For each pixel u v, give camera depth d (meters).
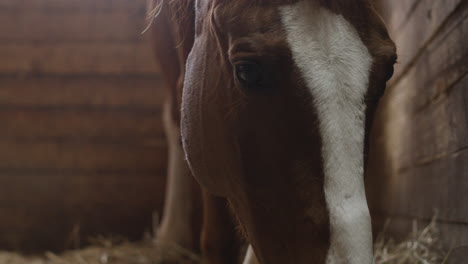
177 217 3.55
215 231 2.18
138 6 4.37
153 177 4.36
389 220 2.78
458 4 1.68
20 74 4.45
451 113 1.79
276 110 1.17
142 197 4.35
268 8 1.18
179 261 3.30
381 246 2.43
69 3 4.41
